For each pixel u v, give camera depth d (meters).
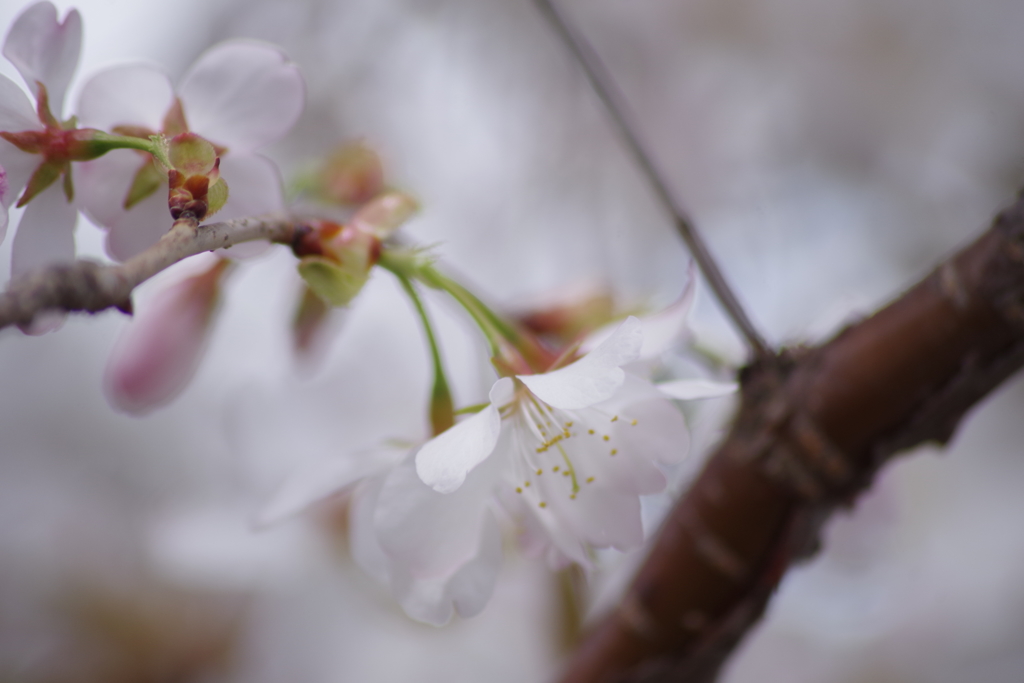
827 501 0.27
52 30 0.25
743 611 0.27
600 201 0.54
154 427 0.54
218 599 0.47
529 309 0.31
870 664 0.57
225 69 0.26
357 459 0.27
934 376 0.26
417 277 0.26
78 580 0.50
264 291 0.39
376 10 0.57
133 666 0.48
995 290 0.25
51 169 0.25
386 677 0.43
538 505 0.26
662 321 0.26
